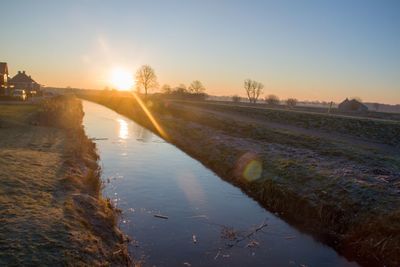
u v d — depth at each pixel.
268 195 15.49
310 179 15.28
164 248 10.36
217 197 15.78
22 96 57.94
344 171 15.55
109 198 14.33
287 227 12.67
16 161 15.33
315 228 12.41
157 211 13.43
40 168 14.66
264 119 44.97
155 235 11.23
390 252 9.73
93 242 8.99
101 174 18.06
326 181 14.55
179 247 10.50
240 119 42.88
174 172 19.97
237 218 13.33
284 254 10.52
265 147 23.59
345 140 26.64
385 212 11.13
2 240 7.99
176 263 9.52
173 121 44.56
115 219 11.88
